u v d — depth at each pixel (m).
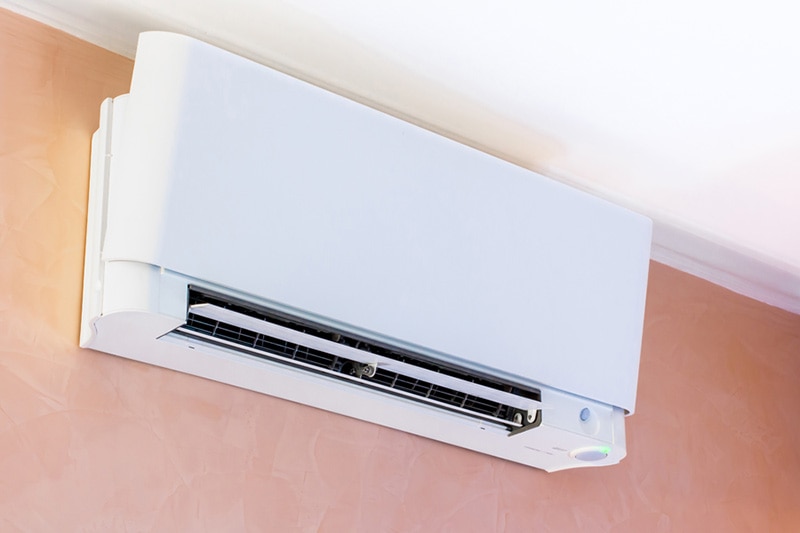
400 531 2.14
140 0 2.05
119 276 1.79
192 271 1.81
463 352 2.04
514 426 2.19
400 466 2.19
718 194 2.52
